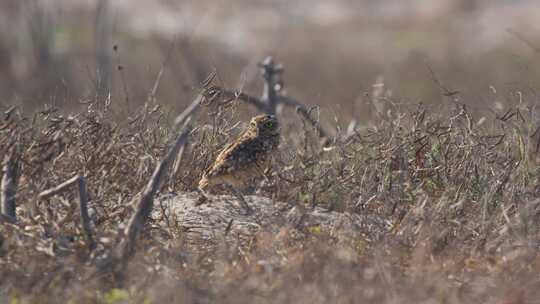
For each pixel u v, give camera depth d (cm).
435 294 894
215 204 1177
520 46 4728
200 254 994
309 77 3778
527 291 923
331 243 1007
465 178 1162
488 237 1034
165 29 5259
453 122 1248
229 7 6091
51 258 945
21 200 1070
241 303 872
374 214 1109
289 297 873
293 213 1078
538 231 1066
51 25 3566
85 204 977
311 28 5891
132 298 891
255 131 1166
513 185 1130
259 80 2292
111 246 968
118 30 4938
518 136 1238
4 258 953
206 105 1255
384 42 5412
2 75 3294
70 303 883
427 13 6272
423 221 1019
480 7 6372
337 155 1225
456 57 4281
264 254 980
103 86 1438
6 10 3844
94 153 1125
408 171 1166
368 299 874
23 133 1093
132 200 1045
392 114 1378
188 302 872
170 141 1220
